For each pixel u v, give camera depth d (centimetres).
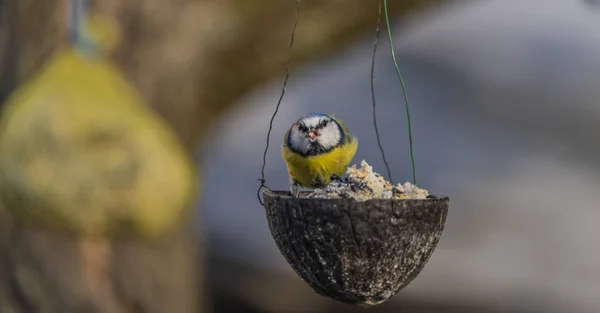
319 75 1548
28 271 1002
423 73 1784
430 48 1825
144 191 958
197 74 1052
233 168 1599
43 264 998
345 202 428
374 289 449
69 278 998
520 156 1580
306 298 1443
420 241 445
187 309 1101
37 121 937
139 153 962
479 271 1427
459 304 1418
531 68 1762
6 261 1009
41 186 934
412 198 451
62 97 949
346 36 1088
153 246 1030
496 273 1417
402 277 451
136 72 1023
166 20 1025
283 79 1231
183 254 1080
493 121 1667
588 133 1633
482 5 1886
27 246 994
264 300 1449
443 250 1459
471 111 1695
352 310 1430
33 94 963
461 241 1465
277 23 1045
